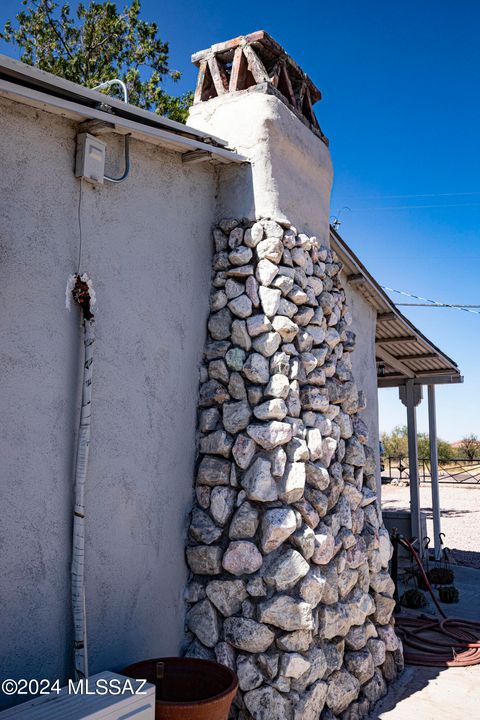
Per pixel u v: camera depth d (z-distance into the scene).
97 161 3.93
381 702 5.08
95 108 3.84
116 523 4.01
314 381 4.98
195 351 4.82
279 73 5.58
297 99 5.79
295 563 4.29
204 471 4.62
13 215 3.49
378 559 5.46
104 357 4.01
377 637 5.32
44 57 13.78
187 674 3.97
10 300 3.44
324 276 5.48
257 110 5.12
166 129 4.41
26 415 3.48
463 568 10.98
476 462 30.61
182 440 4.62
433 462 11.94
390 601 5.49
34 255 3.59
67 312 3.77
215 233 5.07
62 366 3.71
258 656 4.22
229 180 5.15
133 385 4.21
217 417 4.74
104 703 3.14
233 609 4.35
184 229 4.80
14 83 3.43
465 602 8.54
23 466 3.44
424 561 11.16
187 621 4.48
